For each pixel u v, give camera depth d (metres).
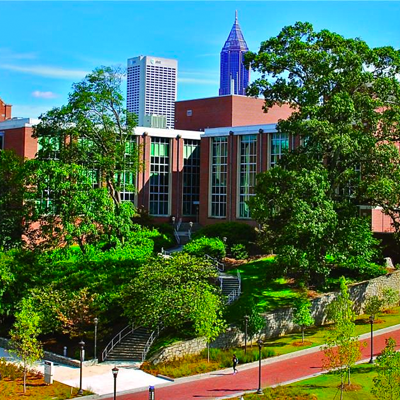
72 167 58.06
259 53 52.62
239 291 53.38
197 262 48.62
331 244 50.75
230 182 83.56
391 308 55.97
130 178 86.12
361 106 50.94
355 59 49.25
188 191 91.56
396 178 50.19
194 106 105.75
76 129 61.91
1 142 83.06
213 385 38.16
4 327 50.88
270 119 105.44
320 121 48.22
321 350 40.53
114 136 65.19
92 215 57.88
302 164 51.44
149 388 34.69
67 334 49.19
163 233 78.69
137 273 49.56
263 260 62.62
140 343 46.28
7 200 59.94
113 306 48.25
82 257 57.66
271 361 42.59
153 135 87.88
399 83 51.66
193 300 43.62
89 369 42.59
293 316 49.50
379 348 44.03
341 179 53.00
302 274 54.69
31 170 57.75
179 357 43.25
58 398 36.41
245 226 69.31
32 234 59.50
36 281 51.53
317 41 51.66
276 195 49.66
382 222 68.31
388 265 61.34
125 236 64.38
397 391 28.08
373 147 50.16
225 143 85.00
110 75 64.25
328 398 33.72
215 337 44.59
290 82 52.84
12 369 41.41
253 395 34.88
